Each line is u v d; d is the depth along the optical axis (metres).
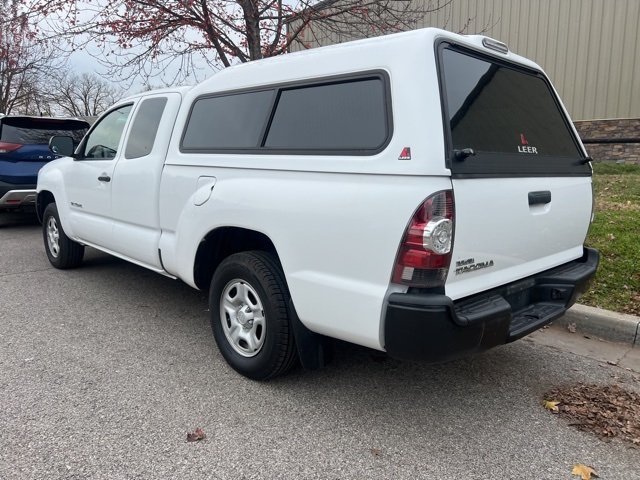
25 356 3.87
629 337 4.16
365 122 2.77
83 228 5.39
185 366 3.73
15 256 7.05
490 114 2.96
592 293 4.72
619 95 12.25
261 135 3.35
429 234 2.44
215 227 3.51
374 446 2.81
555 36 12.82
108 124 5.17
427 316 2.47
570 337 4.35
